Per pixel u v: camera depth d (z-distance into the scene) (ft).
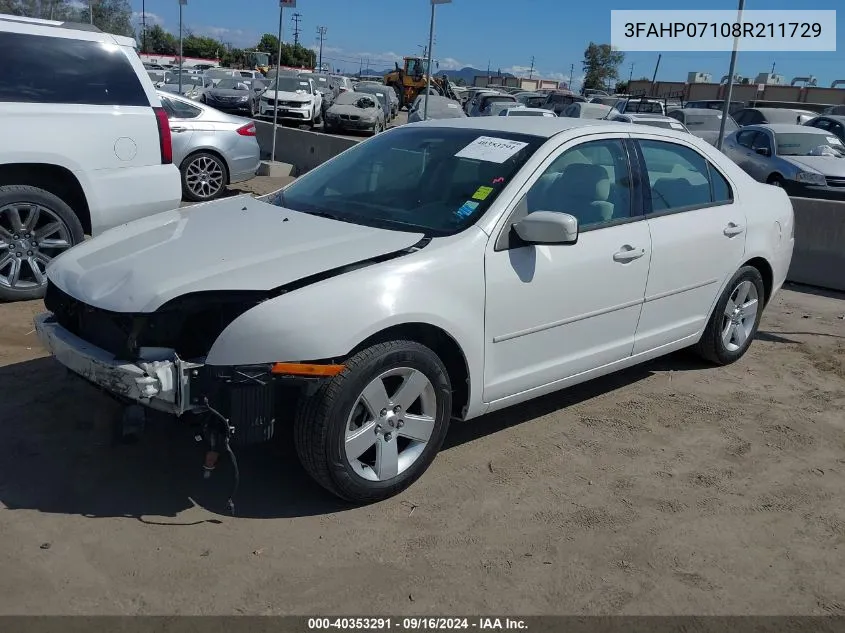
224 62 277.03
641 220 15.48
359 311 11.25
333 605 9.93
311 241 12.41
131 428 11.88
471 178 13.92
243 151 38.27
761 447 14.93
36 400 14.88
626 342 15.58
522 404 16.35
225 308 11.49
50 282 12.92
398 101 134.82
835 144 51.90
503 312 13.03
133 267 11.76
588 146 14.88
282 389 11.57
